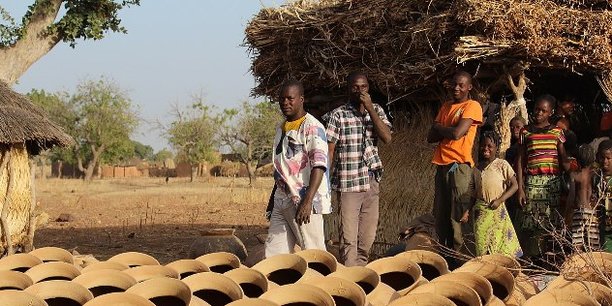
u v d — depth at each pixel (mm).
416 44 7895
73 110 54719
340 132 6691
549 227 6898
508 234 6742
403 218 8922
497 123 7953
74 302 3836
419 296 3639
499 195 6723
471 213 6934
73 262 4684
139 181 50438
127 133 56000
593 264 4320
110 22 15609
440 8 7855
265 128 42688
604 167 6492
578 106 10320
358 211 6719
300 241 6047
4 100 9016
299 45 9172
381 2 8227
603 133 8070
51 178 56844
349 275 4188
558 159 7070
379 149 9477
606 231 6484
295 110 6012
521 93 7930
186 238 13469
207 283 3980
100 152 54938
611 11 7770
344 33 8586
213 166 52625
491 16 7324
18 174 8789
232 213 19906
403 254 4566
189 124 50156
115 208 22438
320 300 3707
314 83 9195
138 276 4215
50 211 21156
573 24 7574
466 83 6902
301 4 9391
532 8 7504
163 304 3873
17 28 14914
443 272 4418
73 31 15148
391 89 8758
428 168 8820
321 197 5988
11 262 4527
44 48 15172
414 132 9172
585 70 7953
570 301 3771
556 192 7008
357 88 6594
